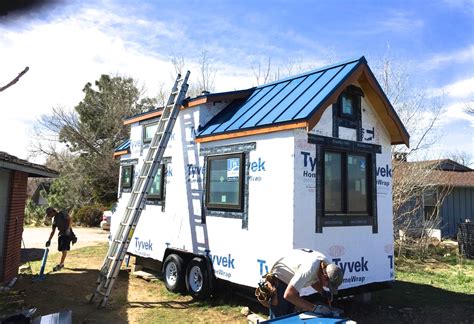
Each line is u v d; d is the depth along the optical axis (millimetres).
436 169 17625
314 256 4812
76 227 25109
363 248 7445
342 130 7387
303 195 6492
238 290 7629
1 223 8828
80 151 30844
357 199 7555
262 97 8289
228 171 7570
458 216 18859
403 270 11727
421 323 6785
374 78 7660
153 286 8961
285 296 4516
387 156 8305
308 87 7422
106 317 6789
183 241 8445
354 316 7137
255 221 6879
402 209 15547
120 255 7551
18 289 8562
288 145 6523
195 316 6887
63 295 8172
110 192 29156
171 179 9094
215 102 8703
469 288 9359
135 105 31781
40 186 38656
